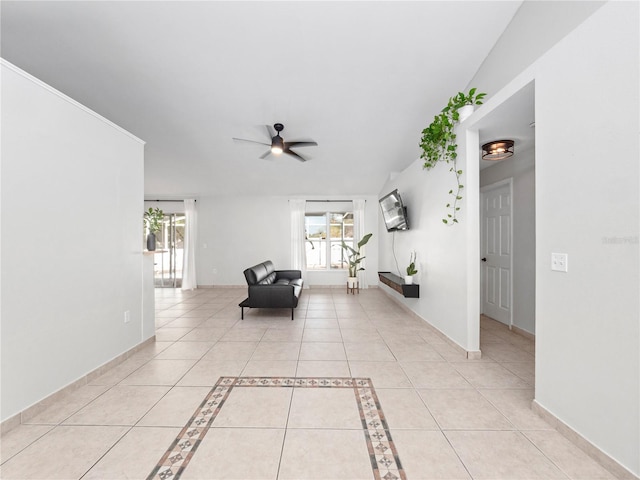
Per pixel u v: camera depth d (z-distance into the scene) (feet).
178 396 7.09
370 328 12.85
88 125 8.02
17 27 8.60
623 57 4.43
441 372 8.41
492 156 10.85
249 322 13.88
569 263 5.47
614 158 4.60
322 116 13.16
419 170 13.84
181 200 24.63
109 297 8.76
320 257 24.85
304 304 17.95
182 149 16.28
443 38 9.19
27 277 6.31
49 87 6.82
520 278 11.85
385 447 5.31
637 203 4.28
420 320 13.67
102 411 6.46
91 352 8.02
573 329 5.42
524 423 6.02
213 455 5.11
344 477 4.63
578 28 5.20
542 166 6.07
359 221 23.88
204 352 10.02
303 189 22.68
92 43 9.23
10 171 6.01
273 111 12.82
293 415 6.30
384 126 13.96
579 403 5.30
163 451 5.21
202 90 11.48
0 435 5.65
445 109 9.84
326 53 9.75
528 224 11.43
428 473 4.71
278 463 4.92
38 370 6.50
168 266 25.02
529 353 9.86
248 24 8.66
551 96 5.81
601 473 4.70
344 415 6.29
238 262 24.30
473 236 9.43
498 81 9.23
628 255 4.42
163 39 9.13
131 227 9.81
